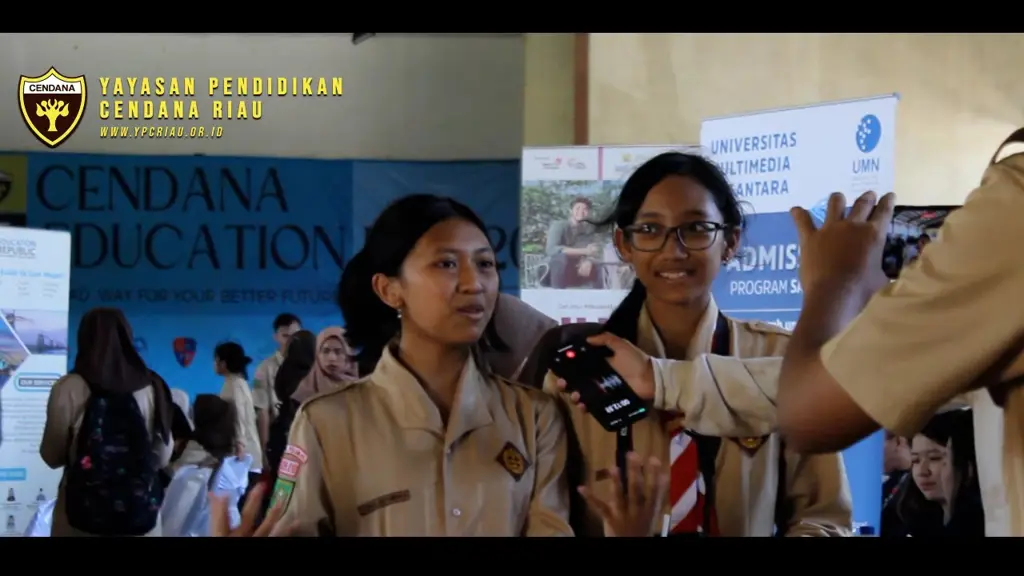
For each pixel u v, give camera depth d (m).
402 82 4.19
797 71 3.96
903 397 1.65
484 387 2.88
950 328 1.61
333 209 4.21
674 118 3.96
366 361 2.93
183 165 4.16
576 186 2.99
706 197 2.85
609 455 2.83
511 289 4.18
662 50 3.96
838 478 2.75
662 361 2.82
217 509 2.94
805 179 2.94
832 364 1.71
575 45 4.05
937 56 4.00
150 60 4.12
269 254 4.20
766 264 2.99
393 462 2.80
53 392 3.14
